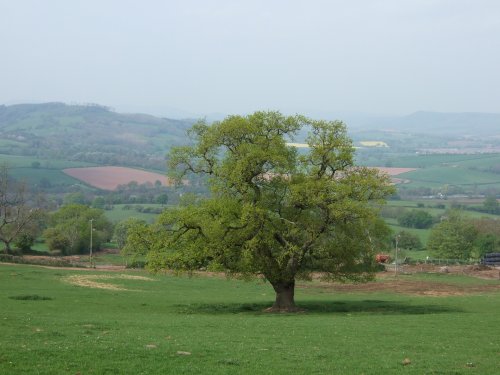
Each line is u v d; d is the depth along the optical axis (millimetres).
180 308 54031
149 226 53531
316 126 53750
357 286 83938
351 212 49625
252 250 49594
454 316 47438
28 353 25844
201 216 51156
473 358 29828
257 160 50656
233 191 53094
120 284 75750
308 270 55531
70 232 132875
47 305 50781
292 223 50344
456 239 134750
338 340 34000
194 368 25141
